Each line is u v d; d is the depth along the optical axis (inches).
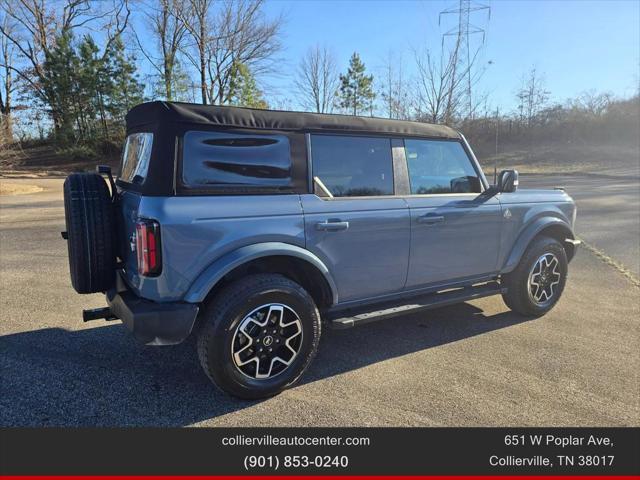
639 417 118.4
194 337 163.3
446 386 132.0
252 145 122.1
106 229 125.1
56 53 1305.4
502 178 169.2
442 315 190.4
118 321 176.4
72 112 1323.8
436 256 155.5
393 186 147.9
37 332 165.0
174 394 126.2
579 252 303.4
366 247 138.8
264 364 123.6
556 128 1362.0
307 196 129.4
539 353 153.9
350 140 139.9
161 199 109.6
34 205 536.1
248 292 117.0
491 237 169.2
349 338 166.1
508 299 184.7
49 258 275.3
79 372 136.9
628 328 176.1
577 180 815.1
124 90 1323.8
